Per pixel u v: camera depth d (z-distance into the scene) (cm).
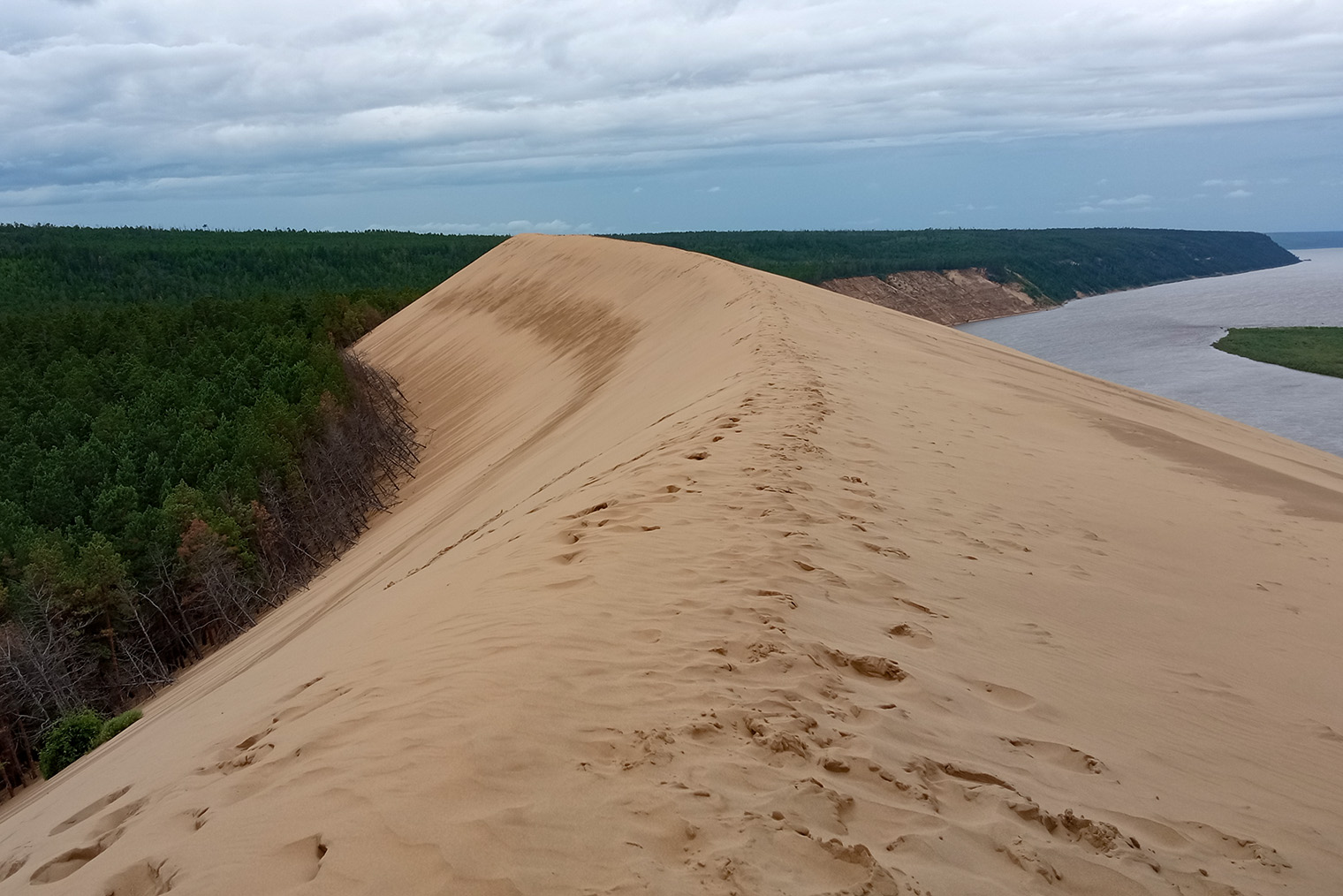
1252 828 525
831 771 479
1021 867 426
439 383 5559
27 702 2745
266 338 6512
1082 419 1969
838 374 1933
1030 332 10706
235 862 410
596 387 3225
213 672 1892
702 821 416
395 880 371
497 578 822
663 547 836
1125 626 852
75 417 5219
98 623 3177
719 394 1762
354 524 3597
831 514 969
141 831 502
